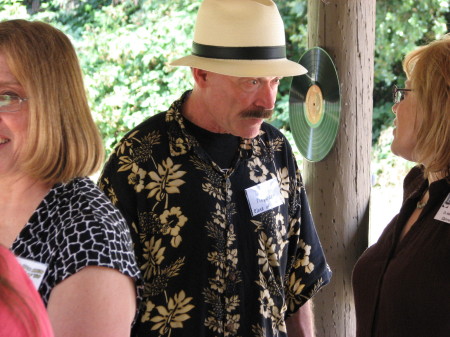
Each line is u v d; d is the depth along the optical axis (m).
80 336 2.47
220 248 3.62
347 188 5.27
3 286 1.61
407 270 3.50
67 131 2.66
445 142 3.46
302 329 4.10
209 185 3.66
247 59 3.62
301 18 14.23
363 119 5.22
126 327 2.58
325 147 5.22
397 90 3.70
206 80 3.66
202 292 3.56
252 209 3.74
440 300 3.38
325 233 5.33
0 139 2.63
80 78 2.71
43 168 2.62
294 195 4.00
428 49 3.58
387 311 3.56
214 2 3.73
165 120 3.73
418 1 13.80
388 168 13.35
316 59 5.21
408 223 3.74
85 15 13.83
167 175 3.63
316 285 4.07
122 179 3.62
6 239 2.64
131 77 13.46
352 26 5.11
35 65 2.58
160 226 3.59
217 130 3.70
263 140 3.92
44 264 2.56
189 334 3.53
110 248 2.57
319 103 5.23
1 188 2.66
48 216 2.65
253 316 3.67
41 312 1.69
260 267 3.72
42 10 14.02
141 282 2.69
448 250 3.41
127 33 13.45
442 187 3.55
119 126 13.48
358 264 3.86
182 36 13.38
